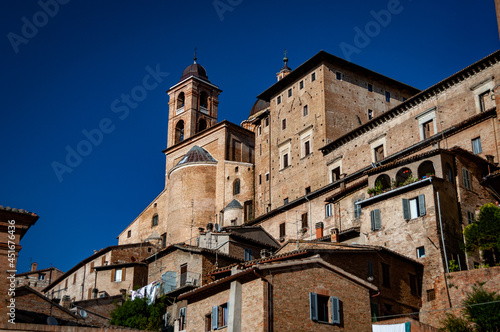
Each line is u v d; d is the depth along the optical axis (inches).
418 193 2017.7
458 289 1771.7
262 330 1353.3
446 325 1641.2
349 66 3228.3
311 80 3225.9
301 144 3193.9
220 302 1514.5
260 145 3523.6
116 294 2738.7
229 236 2331.4
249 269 1416.1
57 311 1936.5
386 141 2679.6
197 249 2208.4
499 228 1845.5
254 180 3496.6
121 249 2984.7
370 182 2265.0
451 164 2085.4
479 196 2116.1
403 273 1884.8
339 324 1455.5
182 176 3654.0
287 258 1720.0
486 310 1573.6
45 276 3602.4
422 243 1953.7
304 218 2812.5
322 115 3090.6
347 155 2874.0
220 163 3649.1
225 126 3740.2
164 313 2172.7
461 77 2412.6
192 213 3553.2
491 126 2207.2
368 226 2144.4
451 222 1982.0
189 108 4160.9
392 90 3366.1
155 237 3649.1
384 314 1761.8
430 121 2518.5
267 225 3019.2
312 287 1457.9
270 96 3523.6
